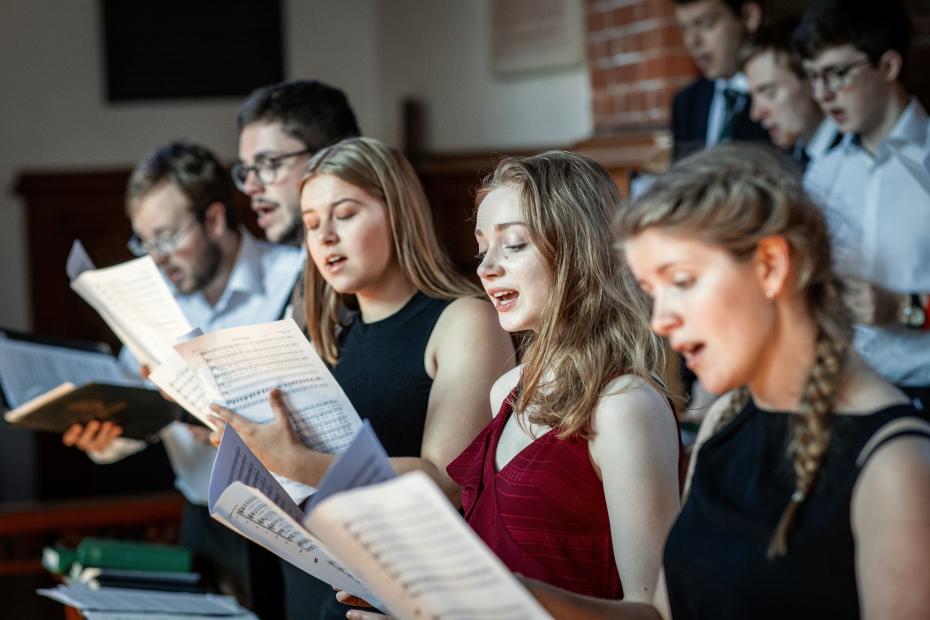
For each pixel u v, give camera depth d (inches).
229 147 387.5
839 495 70.2
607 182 102.3
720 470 77.9
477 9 334.6
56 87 382.0
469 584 70.9
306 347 117.1
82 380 172.2
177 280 173.5
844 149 165.6
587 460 95.3
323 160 124.0
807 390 71.7
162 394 155.7
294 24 388.2
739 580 73.1
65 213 377.1
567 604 82.8
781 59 186.1
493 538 98.7
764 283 70.9
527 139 320.8
